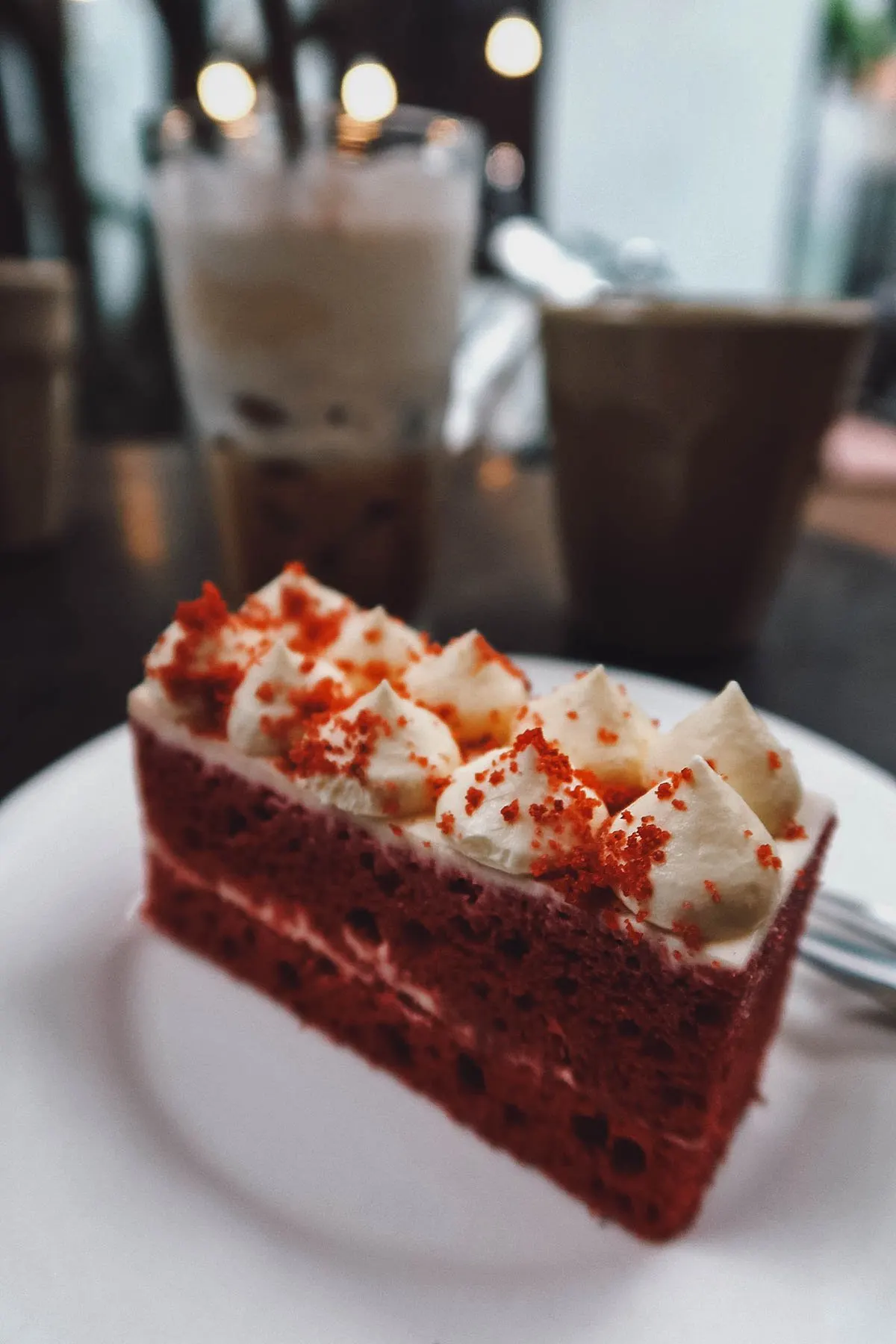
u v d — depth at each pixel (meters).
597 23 0.72
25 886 0.17
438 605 0.30
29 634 0.28
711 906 0.12
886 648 0.28
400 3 0.65
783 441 0.23
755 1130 0.14
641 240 0.77
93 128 0.64
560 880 0.13
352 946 0.16
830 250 0.78
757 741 0.14
